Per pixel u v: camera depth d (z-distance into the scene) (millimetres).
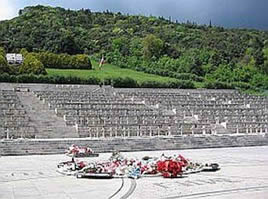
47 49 127375
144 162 30438
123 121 55344
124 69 113438
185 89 87000
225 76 103812
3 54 103562
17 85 78000
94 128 51344
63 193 22422
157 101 68500
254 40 135125
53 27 145375
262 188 23797
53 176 28344
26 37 131125
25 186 24500
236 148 49469
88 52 131875
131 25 157750
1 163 35312
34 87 78688
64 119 52906
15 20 152375
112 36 143375
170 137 49344
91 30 150250
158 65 113875
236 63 116125
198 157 39625
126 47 128750
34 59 95938
